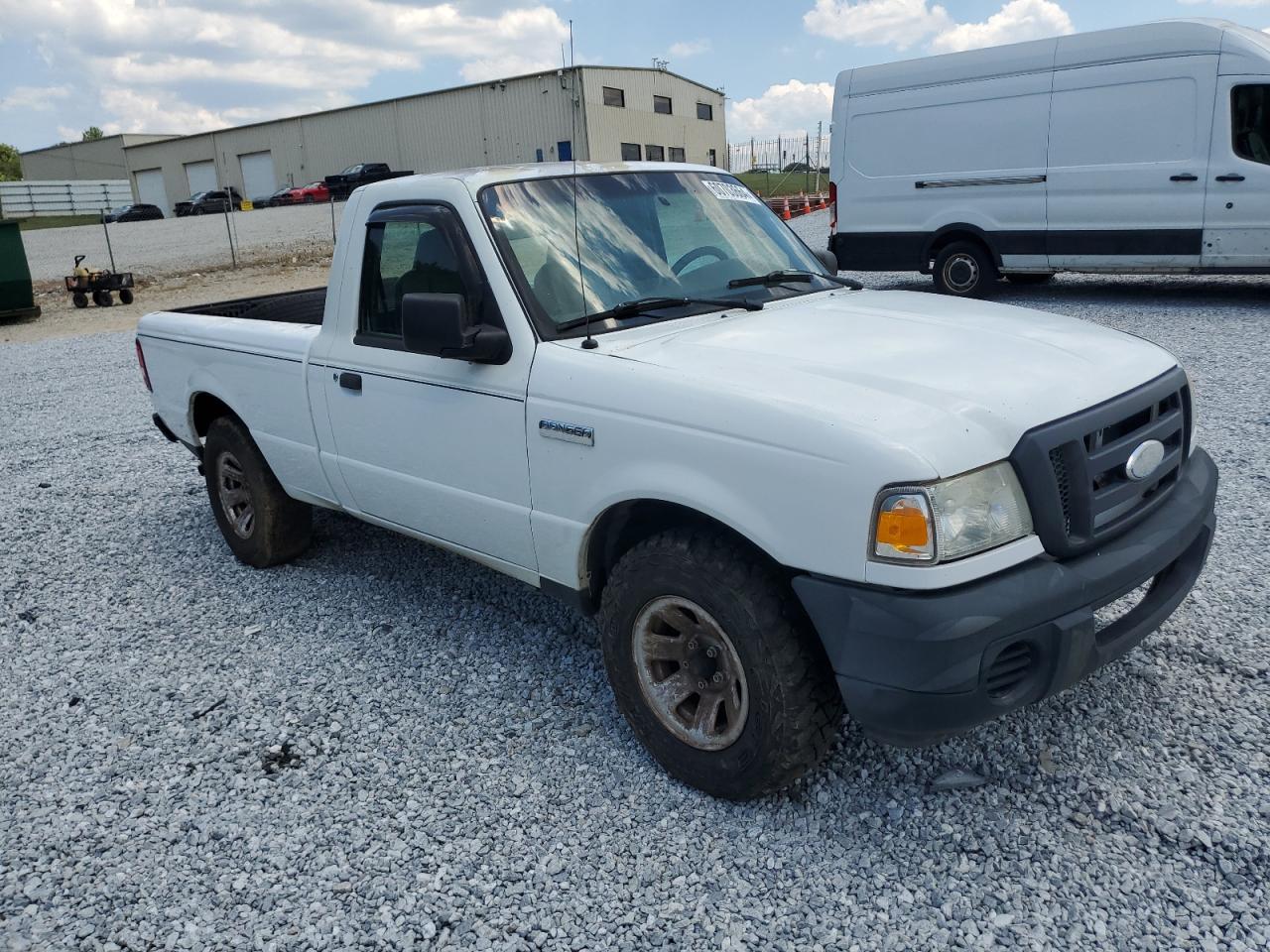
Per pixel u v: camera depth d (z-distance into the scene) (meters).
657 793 3.11
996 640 2.45
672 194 4.00
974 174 11.45
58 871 2.96
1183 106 9.99
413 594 4.79
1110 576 2.64
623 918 2.60
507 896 2.71
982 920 2.49
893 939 2.45
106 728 3.77
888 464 2.43
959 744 3.20
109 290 19.38
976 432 2.53
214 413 5.45
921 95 11.68
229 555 5.55
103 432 8.83
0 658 4.44
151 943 2.64
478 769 3.31
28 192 52.03
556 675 3.90
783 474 2.60
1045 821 2.82
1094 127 10.55
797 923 2.53
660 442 2.88
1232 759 3.01
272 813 3.16
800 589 2.61
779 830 2.89
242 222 36.59
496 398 3.40
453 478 3.70
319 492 4.58
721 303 3.54
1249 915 2.43
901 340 3.12
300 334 4.42
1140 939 2.38
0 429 9.23
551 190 3.70
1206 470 3.27
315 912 2.71
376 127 54.50
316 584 5.01
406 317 3.29
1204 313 10.11
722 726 3.01
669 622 3.04
